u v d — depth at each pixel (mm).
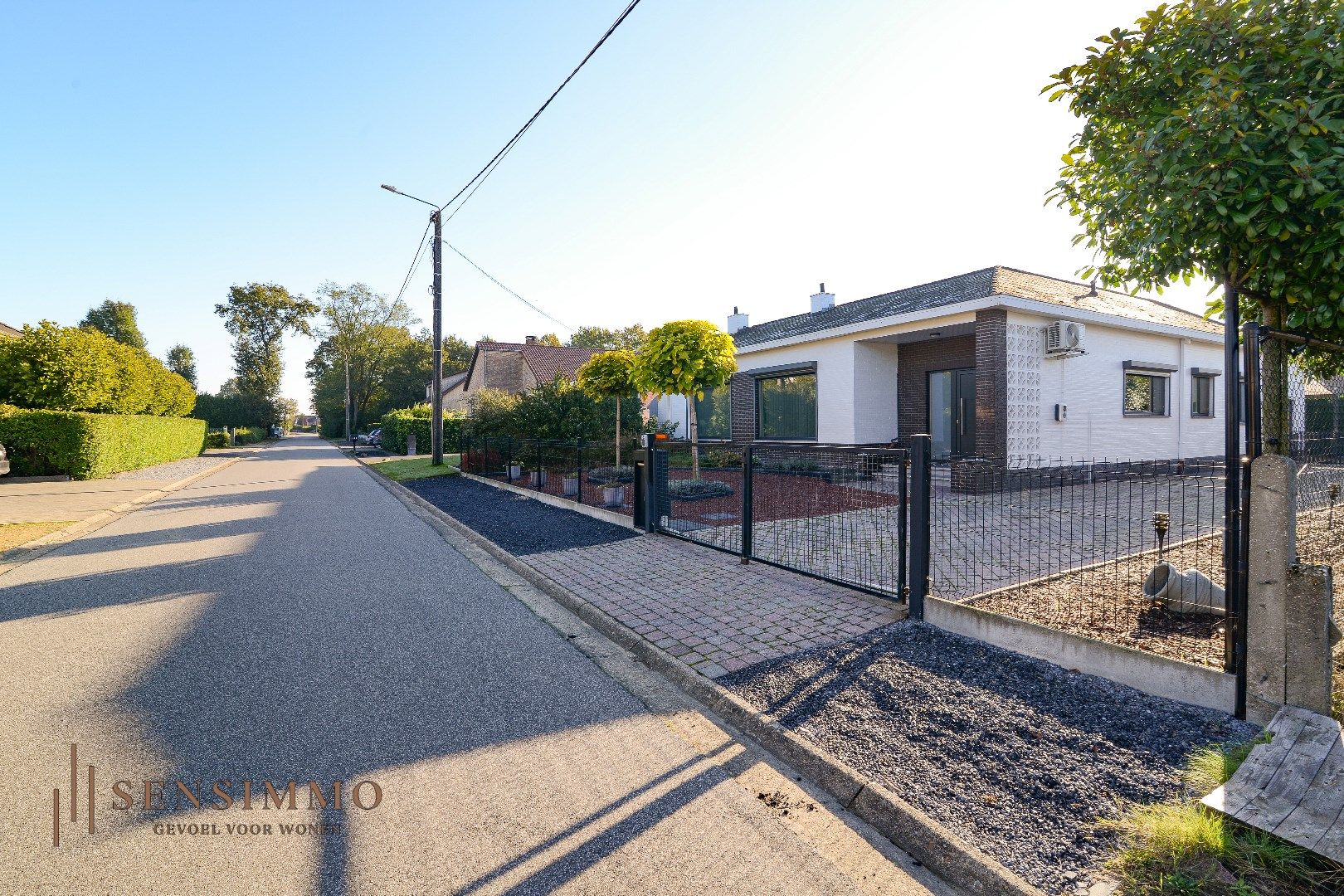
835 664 3771
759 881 2131
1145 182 3279
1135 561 5711
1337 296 3018
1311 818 2123
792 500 6918
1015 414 10625
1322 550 5695
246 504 12344
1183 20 3250
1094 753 2707
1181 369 13961
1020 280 12477
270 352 59469
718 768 2857
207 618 5012
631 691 3680
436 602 5465
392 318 59344
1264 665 2812
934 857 2219
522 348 33906
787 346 14867
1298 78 2926
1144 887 1964
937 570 5625
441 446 19922
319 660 4117
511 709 3430
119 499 13008
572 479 11562
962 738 2889
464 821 2467
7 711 3400
